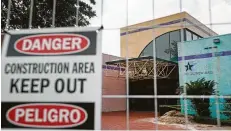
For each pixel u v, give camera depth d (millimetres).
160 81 17766
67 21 9703
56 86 3312
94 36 3393
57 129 3217
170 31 16906
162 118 11906
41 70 3377
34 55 3422
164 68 16156
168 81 17391
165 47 17188
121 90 18109
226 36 11297
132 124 10539
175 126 9844
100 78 3266
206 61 11797
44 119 3260
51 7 9242
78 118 3205
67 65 3352
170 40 16844
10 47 3467
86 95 3246
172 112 12461
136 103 18609
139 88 18781
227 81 10945
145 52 18328
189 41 12555
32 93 3332
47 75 3354
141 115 14992
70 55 3371
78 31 3426
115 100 17578
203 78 11461
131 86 19172
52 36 3453
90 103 3221
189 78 12273
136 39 18859
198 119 10852
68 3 9586
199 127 9430
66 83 3307
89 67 3311
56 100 3281
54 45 3422
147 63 15227
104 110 16422
